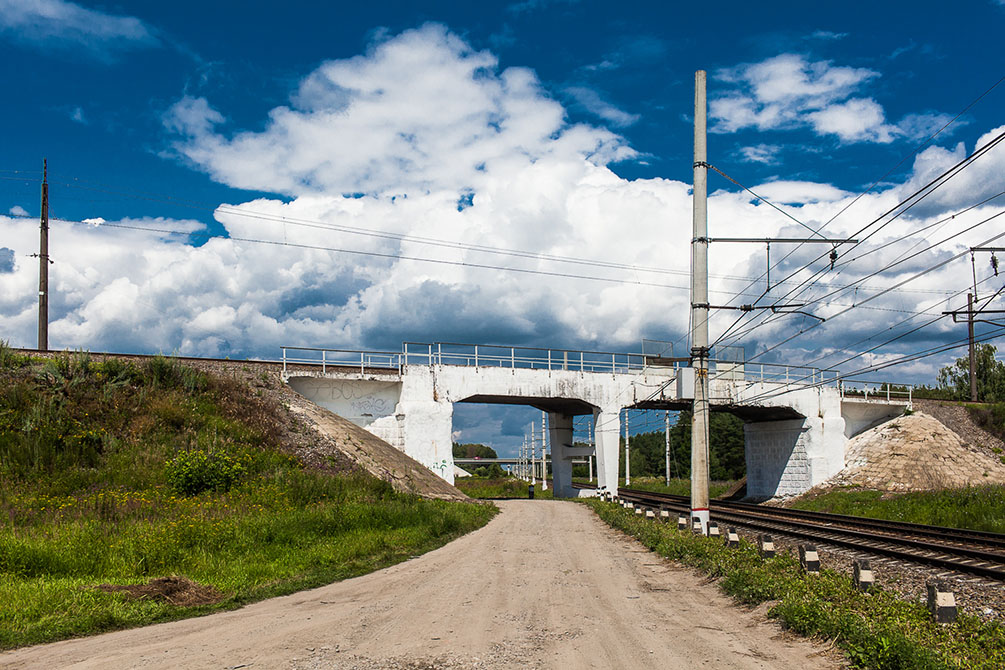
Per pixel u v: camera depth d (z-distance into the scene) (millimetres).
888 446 49250
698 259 23344
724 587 12359
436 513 24406
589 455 52688
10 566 12930
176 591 11852
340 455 30688
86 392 28172
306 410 33875
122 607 10664
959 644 8320
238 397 31953
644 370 45906
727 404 47156
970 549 17375
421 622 9648
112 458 24734
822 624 8859
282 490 24250
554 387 43031
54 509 19875
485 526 25312
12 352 29859
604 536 22203
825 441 50719
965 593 12484
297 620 9984
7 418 25156
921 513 31422
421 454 39062
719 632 9180
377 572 14805
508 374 41938
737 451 97062
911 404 55562
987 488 35688
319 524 18812
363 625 9523
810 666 7594
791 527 25281
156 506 20766
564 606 10812
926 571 14891
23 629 9398
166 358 32281
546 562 15938
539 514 31234
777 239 22656
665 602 11305
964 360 80938
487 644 8406
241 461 26047
